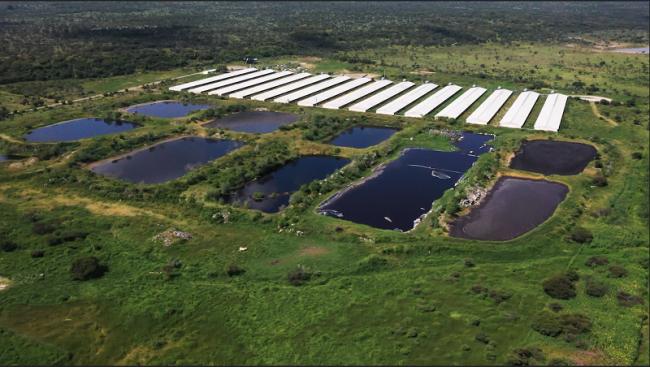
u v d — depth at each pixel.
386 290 67.50
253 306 64.12
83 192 100.19
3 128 142.62
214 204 95.31
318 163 121.00
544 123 147.00
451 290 67.44
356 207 96.06
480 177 107.88
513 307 63.56
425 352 55.28
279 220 87.81
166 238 81.31
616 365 53.66
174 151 127.94
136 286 68.69
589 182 106.56
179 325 60.75
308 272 71.56
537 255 78.38
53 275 71.69
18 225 86.19
